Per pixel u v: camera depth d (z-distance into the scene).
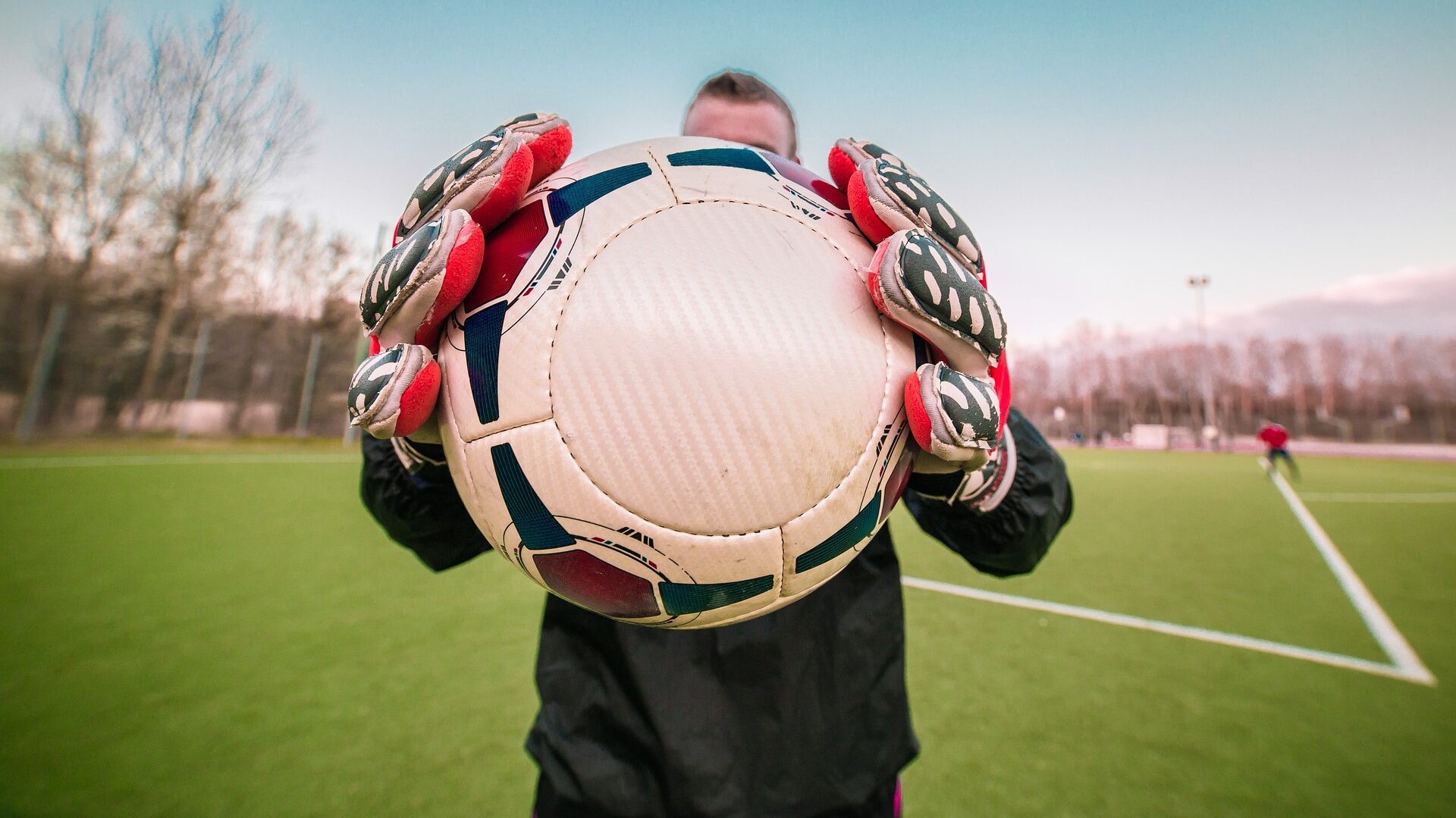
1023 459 0.83
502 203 0.53
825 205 0.58
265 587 3.38
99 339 12.52
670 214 0.52
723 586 0.52
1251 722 2.14
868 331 0.52
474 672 2.38
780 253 0.51
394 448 0.78
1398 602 3.63
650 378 0.47
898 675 0.97
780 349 0.48
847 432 0.50
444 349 0.54
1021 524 0.81
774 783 0.89
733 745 0.89
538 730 0.96
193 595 3.20
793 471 0.49
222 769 1.76
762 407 0.47
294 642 2.64
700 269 0.49
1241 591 3.80
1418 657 2.73
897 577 1.01
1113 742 2.00
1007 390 0.62
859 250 0.55
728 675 0.91
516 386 0.50
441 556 0.95
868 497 0.53
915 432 0.51
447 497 0.84
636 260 0.49
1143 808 1.69
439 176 0.54
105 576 3.46
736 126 1.03
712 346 0.47
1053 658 2.67
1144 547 5.12
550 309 0.50
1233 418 41.88
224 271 14.71
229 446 12.45
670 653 0.92
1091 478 11.95
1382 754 1.96
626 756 0.90
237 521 5.02
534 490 0.51
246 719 2.02
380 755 1.84
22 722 1.96
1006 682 2.43
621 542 0.50
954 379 0.50
